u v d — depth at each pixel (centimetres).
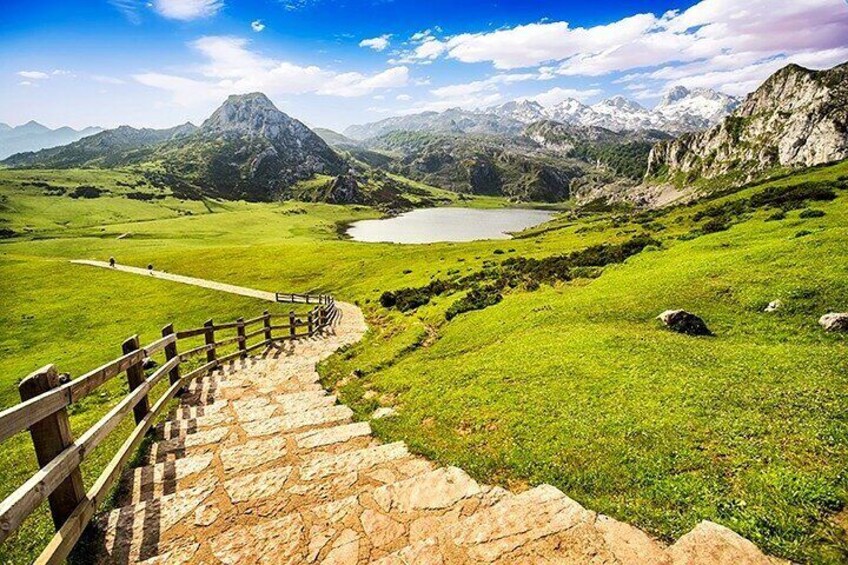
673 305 2392
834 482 747
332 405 1409
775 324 1975
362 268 8250
